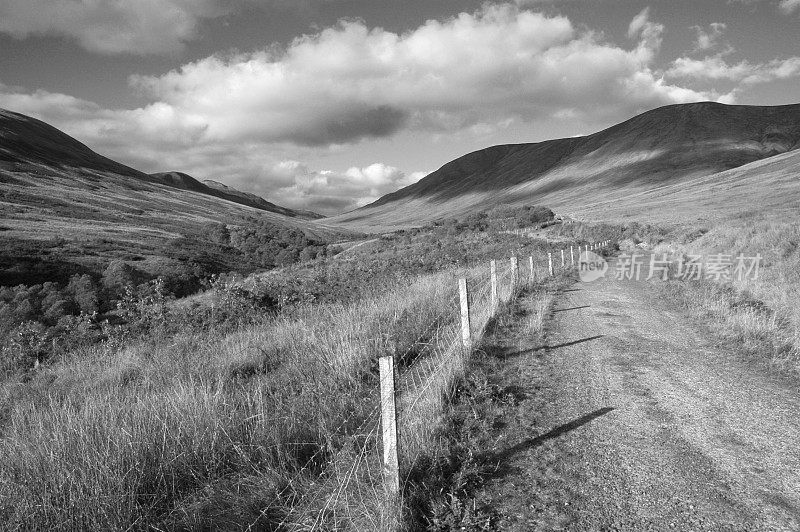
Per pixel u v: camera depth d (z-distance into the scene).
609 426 5.51
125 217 138.75
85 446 4.36
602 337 9.80
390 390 3.83
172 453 4.44
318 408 5.61
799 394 6.36
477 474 4.45
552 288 16.89
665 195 126.94
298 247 112.44
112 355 10.71
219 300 13.71
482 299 12.18
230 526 3.68
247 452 4.57
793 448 4.88
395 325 9.15
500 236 57.72
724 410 5.90
